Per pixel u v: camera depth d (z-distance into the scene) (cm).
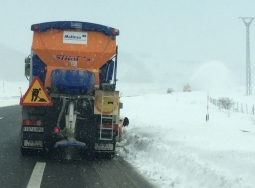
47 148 1224
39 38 1241
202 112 2891
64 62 1250
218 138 1371
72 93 1196
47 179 928
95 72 1255
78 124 1205
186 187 862
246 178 817
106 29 1252
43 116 1190
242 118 2308
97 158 1227
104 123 1205
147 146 1296
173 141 1294
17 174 967
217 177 840
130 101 4459
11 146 1394
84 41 1252
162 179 942
